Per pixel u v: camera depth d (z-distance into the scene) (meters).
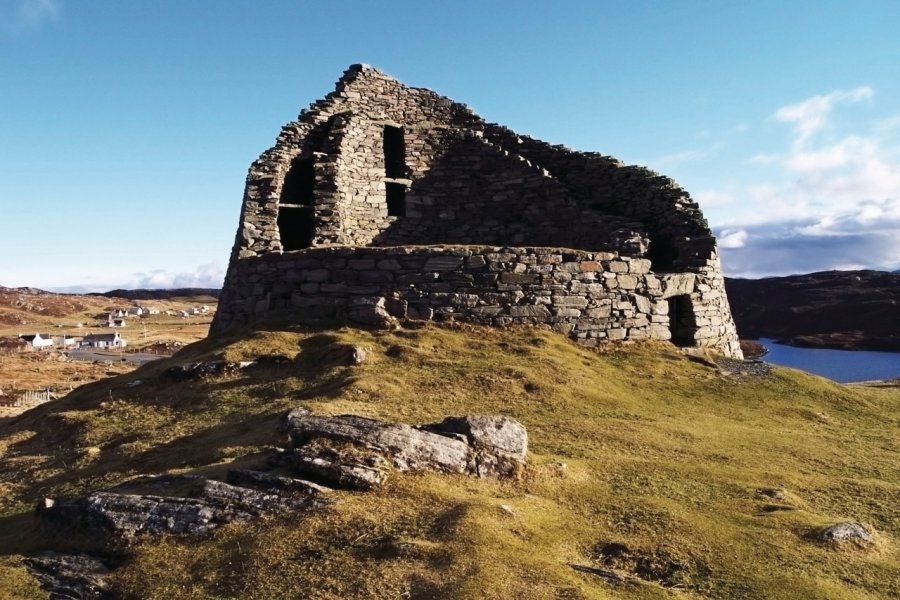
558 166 33.97
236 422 15.88
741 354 29.83
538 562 8.44
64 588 8.74
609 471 12.48
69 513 10.38
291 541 8.96
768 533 9.92
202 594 8.20
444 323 23.44
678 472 12.59
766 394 20.48
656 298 25.20
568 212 30.84
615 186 32.19
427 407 16.19
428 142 34.00
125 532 9.69
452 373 19.00
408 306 23.77
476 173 33.31
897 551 9.70
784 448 15.09
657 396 19.70
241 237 27.98
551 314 23.83
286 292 25.52
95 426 17.86
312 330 23.11
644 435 15.20
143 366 24.56
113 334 100.56
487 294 23.77
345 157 31.25
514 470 11.37
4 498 13.92
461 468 11.09
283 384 18.61
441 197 33.31
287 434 12.45
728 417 18.16
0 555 9.97
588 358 22.17
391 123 33.75
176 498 10.09
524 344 22.23
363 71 34.44
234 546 9.09
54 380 59.00
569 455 13.42
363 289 24.34
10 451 17.80
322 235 29.22
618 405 18.08
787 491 11.86
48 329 129.25
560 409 17.14
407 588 7.91
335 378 18.45
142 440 15.95
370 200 31.78
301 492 9.93
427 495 10.05
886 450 15.67
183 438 15.48
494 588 7.76
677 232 29.08
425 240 32.59
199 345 25.27
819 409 19.59
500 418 12.19
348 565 8.41
